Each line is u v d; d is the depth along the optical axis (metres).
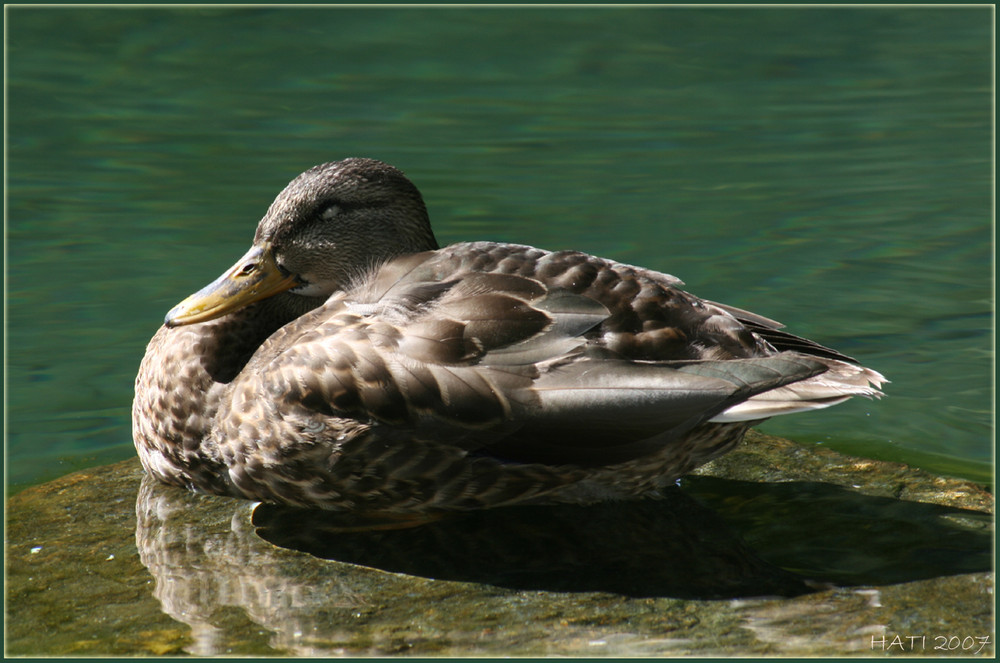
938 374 12.02
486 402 8.69
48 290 13.76
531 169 17.44
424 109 19.84
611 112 19.77
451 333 8.84
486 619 8.07
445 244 14.71
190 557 9.05
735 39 23.66
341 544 9.22
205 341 10.09
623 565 8.80
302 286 10.56
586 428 8.56
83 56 22.25
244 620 8.12
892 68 21.88
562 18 25.06
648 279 9.27
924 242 15.02
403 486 9.21
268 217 10.45
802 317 13.13
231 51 22.64
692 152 18.11
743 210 16.00
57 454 10.84
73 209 15.95
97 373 12.15
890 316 13.20
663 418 8.45
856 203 16.22
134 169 17.33
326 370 9.01
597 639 7.79
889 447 10.81
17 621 8.16
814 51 22.94
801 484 10.12
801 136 18.72
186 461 9.98
